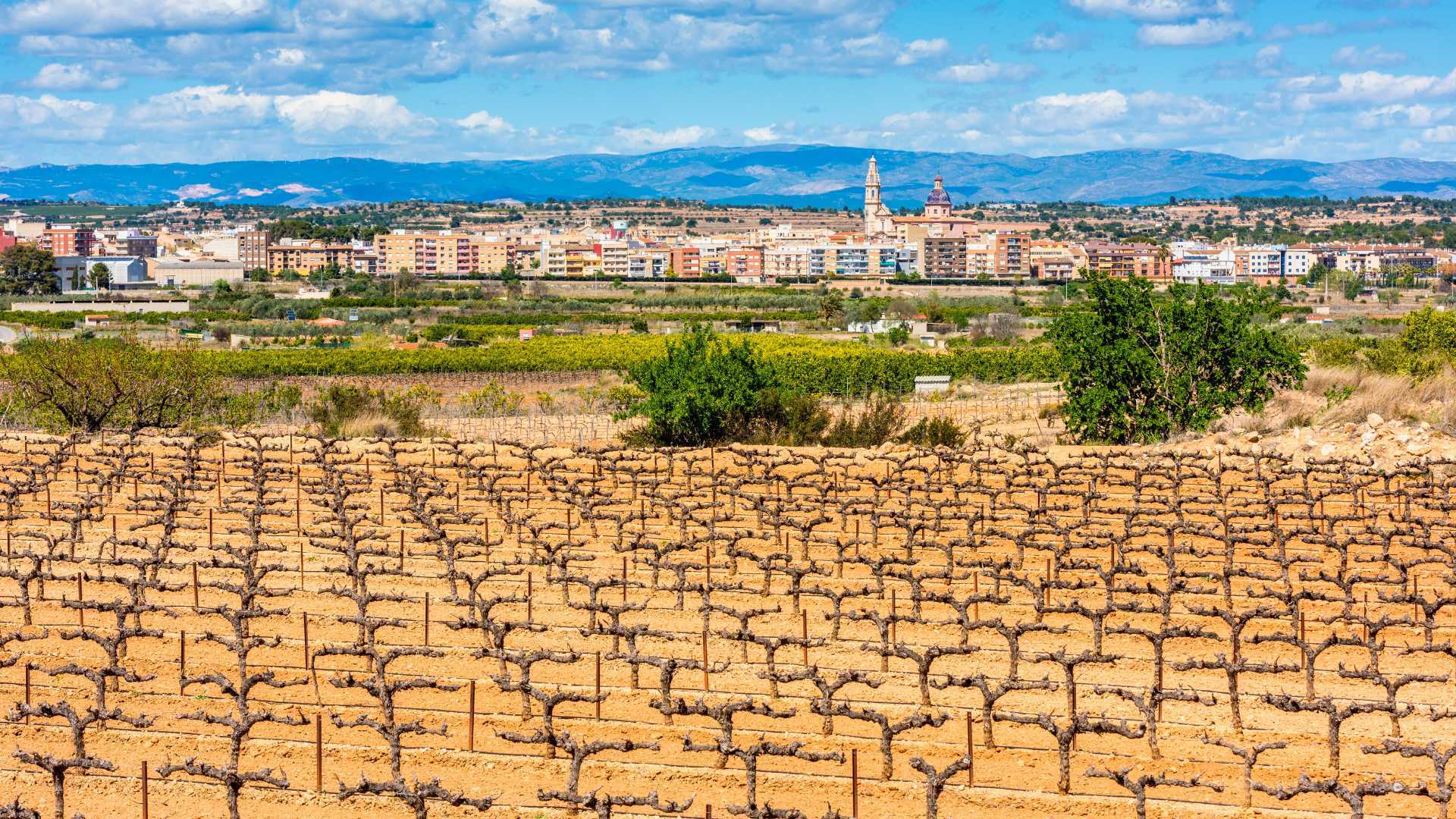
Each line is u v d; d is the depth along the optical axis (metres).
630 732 19.11
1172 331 45.34
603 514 29.36
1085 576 26.66
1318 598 22.03
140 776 17.86
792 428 46.00
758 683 21.05
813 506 31.22
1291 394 49.06
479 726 19.30
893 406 47.50
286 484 35.88
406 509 29.14
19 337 97.75
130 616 23.91
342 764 18.23
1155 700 18.33
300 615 23.89
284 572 26.95
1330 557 27.77
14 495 30.05
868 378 73.88
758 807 16.66
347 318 151.00
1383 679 18.42
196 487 32.78
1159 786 17.08
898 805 17.09
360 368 90.44
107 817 16.97
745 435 46.16
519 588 25.81
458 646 22.67
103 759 17.77
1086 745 18.84
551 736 16.62
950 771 16.02
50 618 23.86
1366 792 15.39
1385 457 37.66
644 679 21.17
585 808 15.82
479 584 24.58
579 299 187.62
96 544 29.17
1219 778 17.81
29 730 19.09
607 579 23.38
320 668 21.73
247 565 23.02
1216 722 19.66
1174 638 21.62
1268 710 20.06
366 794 17.03
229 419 50.09
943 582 26.06
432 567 27.19
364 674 21.33
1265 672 19.03
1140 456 37.22
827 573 23.83
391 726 17.36
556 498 32.09
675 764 18.14
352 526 27.56
